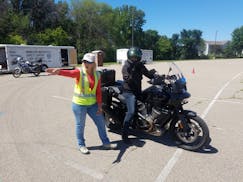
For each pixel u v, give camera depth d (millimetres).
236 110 7121
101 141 4762
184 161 3934
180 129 4406
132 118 4629
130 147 4484
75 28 54438
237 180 3393
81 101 4039
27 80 15445
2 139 4844
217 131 5309
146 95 4527
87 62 3846
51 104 7957
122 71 4449
